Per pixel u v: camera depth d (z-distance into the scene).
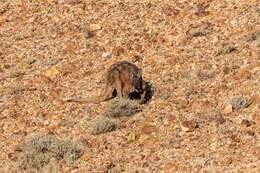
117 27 62.97
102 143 39.47
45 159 38.09
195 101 44.56
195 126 39.62
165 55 54.81
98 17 66.31
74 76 53.53
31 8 71.69
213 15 61.28
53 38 63.28
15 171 37.16
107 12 67.12
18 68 56.78
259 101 42.03
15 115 46.44
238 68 49.12
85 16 67.06
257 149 34.94
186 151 36.47
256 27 56.38
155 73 51.78
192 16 62.16
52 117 45.47
